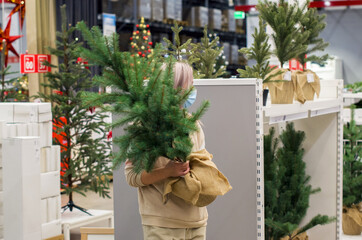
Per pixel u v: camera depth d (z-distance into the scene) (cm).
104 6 990
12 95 635
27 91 775
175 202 222
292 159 390
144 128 205
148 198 225
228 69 1029
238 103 279
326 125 419
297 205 380
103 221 558
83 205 665
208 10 1259
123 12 1043
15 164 332
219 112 284
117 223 302
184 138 199
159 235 221
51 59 714
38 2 700
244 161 279
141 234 296
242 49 359
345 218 491
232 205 283
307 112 355
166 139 203
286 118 319
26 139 332
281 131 435
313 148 425
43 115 416
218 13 1270
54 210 423
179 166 211
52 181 420
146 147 201
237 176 281
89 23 866
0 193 360
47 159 422
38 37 702
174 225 221
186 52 361
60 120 525
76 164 516
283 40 362
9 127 384
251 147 278
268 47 351
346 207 491
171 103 201
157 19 1105
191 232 228
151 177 214
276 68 359
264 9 370
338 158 415
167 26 1129
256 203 278
